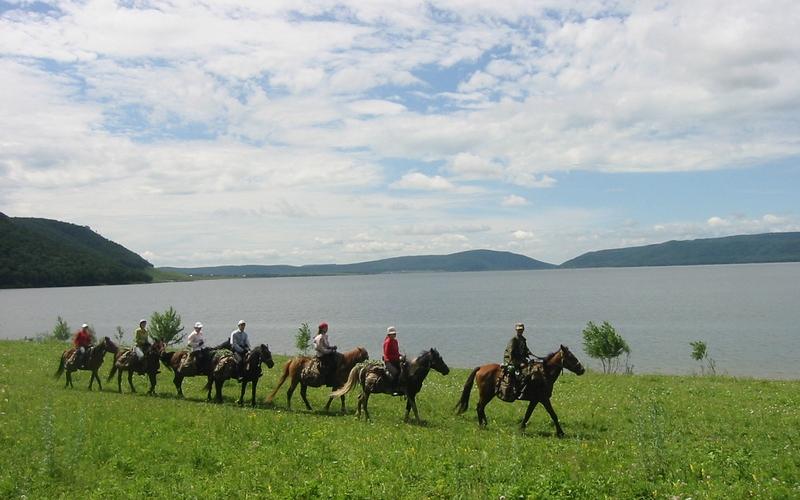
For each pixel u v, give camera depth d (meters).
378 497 11.61
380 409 23.03
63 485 12.64
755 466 12.92
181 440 15.88
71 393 24.59
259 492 12.05
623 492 11.54
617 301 136.75
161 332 48.97
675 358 56.91
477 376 19.98
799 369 49.56
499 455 14.31
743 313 100.38
